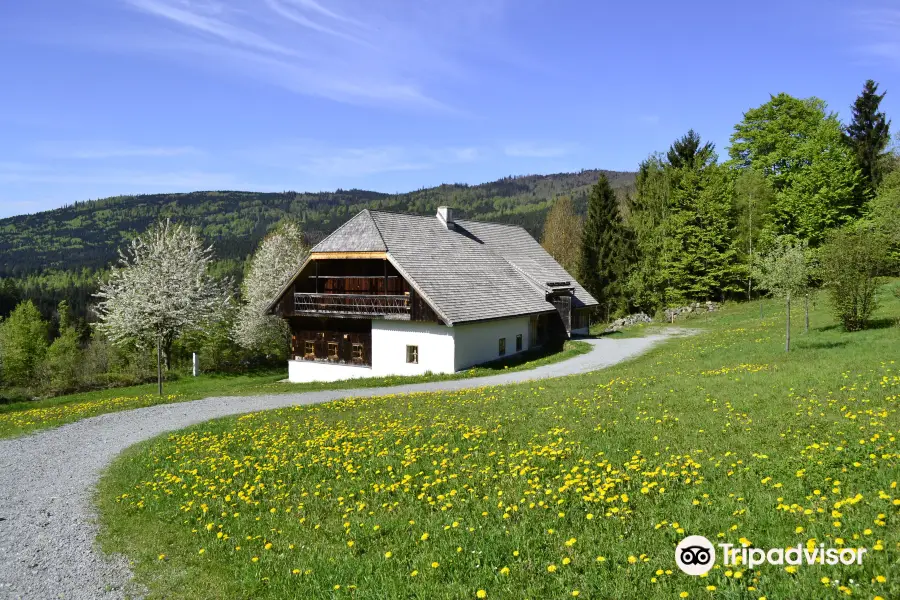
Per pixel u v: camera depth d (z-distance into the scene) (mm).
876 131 55344
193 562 8391
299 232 60594
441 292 31391
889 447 8648
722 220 52312
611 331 46875
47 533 10352
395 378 28828
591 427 12156
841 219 48562
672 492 8031
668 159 61156
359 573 7055
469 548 7238
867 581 5270
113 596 7801
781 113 54094
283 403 23219
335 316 34062
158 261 36219
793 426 10617
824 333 27109
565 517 7723
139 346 42781
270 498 10516
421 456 11539
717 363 22172
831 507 6871
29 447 17531
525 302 36750
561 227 82375
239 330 50375
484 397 18078
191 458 13914
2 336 56406
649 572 6016
